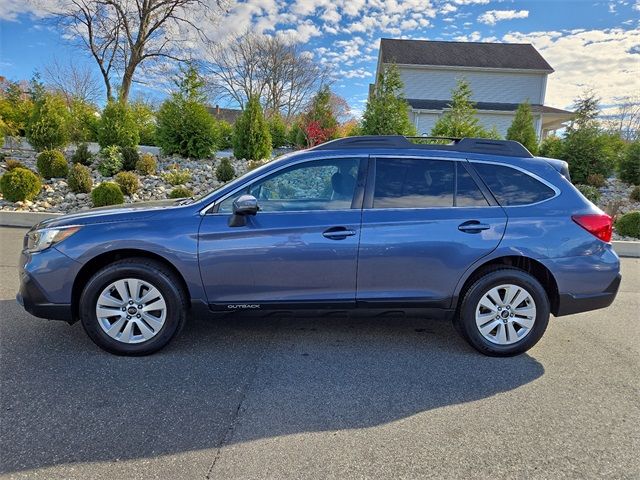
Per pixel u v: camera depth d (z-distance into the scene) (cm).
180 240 333
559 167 370
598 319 466
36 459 223
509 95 2512
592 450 242
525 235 346
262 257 337
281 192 352
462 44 2770
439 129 1334
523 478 219
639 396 302
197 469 220
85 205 970
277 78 3828
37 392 287
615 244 825
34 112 1287
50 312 334
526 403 291
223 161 1170
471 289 350
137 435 246
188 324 416
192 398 286
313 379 317
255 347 369
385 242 340
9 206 928
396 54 2564
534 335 356
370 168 355
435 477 218
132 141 1307
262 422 262
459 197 353
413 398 294
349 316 357
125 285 336
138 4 2352
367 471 221
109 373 315
